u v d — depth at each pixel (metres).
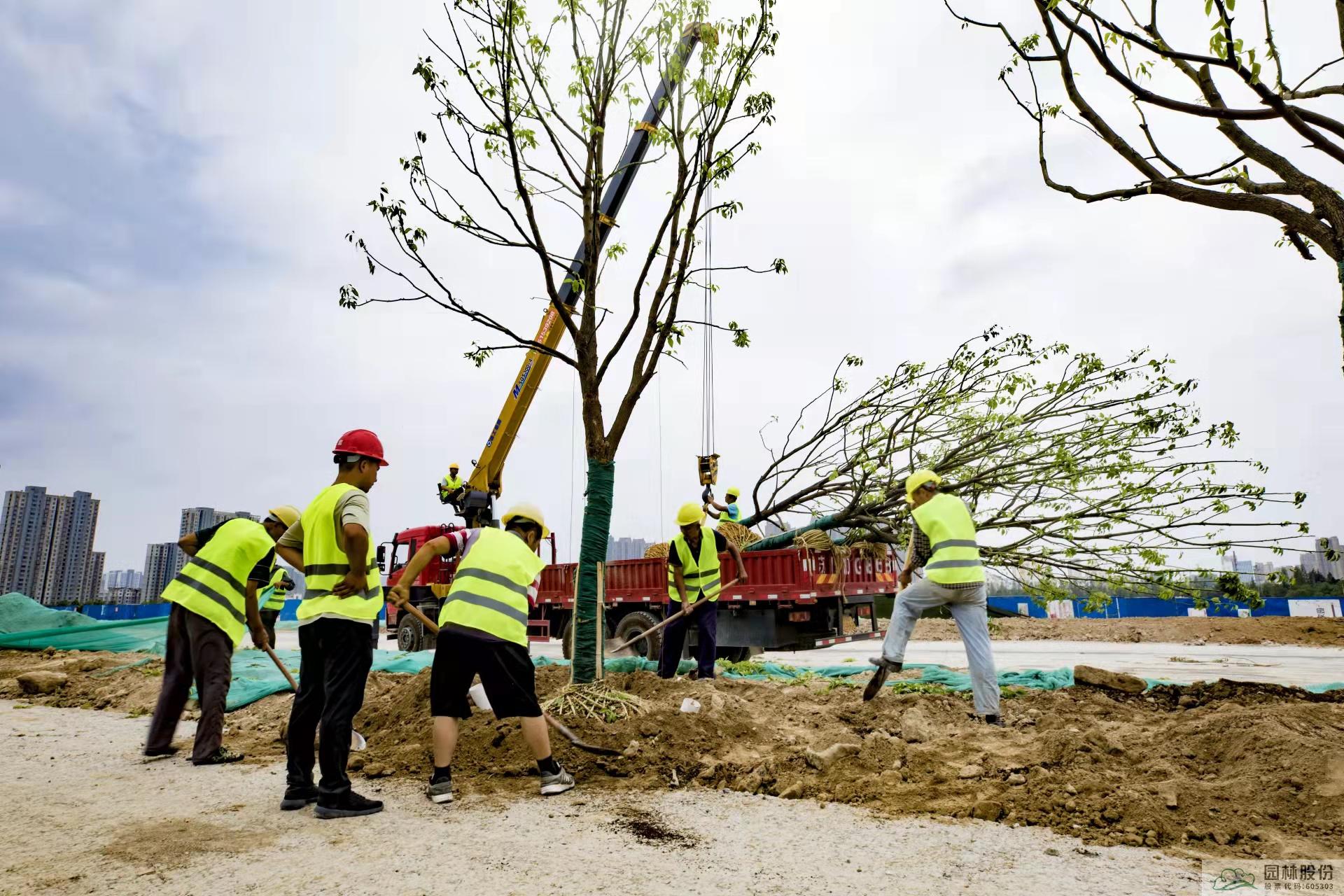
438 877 2.90
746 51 5.73
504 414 14.98
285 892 2.77
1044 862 3.03
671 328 6.02
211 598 5.17
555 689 6.38
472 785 4.35
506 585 4.15
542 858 3.12
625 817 3.72
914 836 3.38
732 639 10.62
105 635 11.80
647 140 11.07
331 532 3.96
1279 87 3.29
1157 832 3.30
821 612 9.92
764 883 2.83
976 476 8.85
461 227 5.62
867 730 5.42
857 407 9.80
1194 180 3.92
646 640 11.42
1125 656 14.95
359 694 3.90
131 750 5.50
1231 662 13.52
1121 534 7.61
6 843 3.33
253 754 5.41
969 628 5.69
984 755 4.49
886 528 9.91
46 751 5.47
